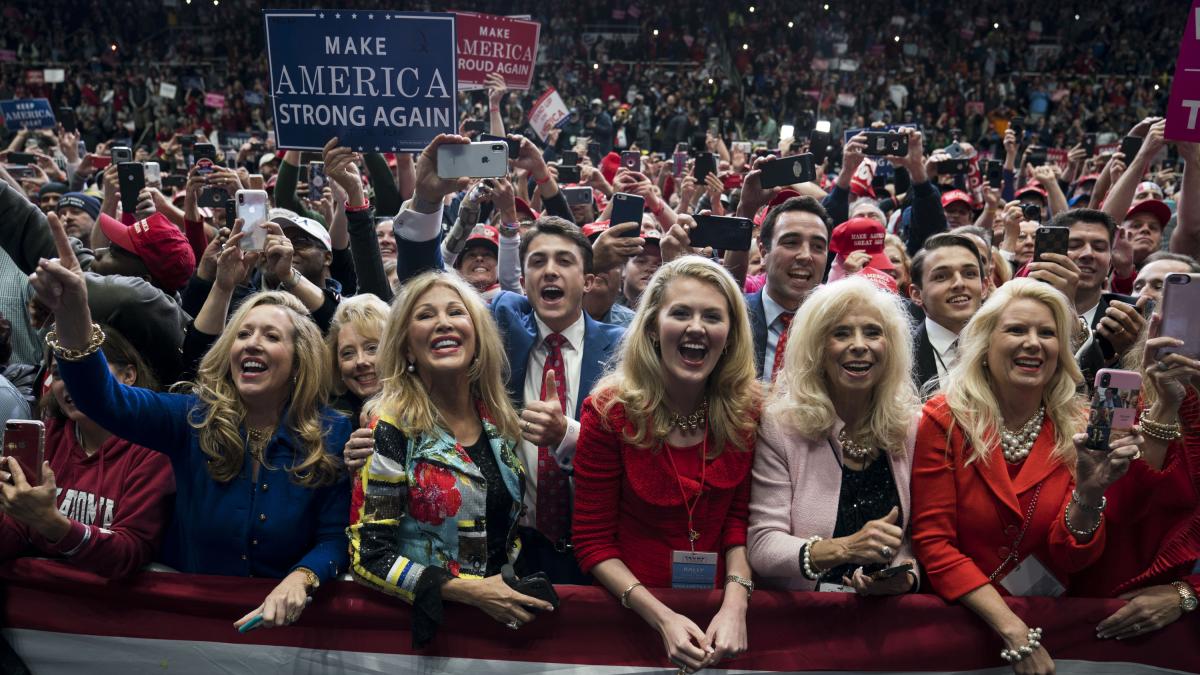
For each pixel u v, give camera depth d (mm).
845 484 2908
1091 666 2871
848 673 2861
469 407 3051
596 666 2879
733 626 2734
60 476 3082
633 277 4801
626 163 8031
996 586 2906
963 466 2889
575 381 3625
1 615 3018
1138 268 5500
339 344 3400
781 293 3982
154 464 3045
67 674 3008
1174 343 2744
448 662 2883
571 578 3219
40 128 9922
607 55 26234
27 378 3965
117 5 26828
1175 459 2840
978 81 24859
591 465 2889
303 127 3834
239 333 2947
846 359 2859
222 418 2902
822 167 8828
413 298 2979
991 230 6668
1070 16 27172
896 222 6980
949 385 3000
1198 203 4867
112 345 3254
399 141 3838
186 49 26438
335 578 2920
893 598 2854
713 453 2891
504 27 7488
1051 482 2889
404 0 27531
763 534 2859
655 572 2877
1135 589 2928
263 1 27141
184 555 3025
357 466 2828
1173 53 25703
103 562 2850
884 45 26812
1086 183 8133
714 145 11992
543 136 9133
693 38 26672
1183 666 2873
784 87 24594
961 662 2854
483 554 2881
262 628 2918
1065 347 2936
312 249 4332
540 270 3604
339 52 3768
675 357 2822
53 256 4723
